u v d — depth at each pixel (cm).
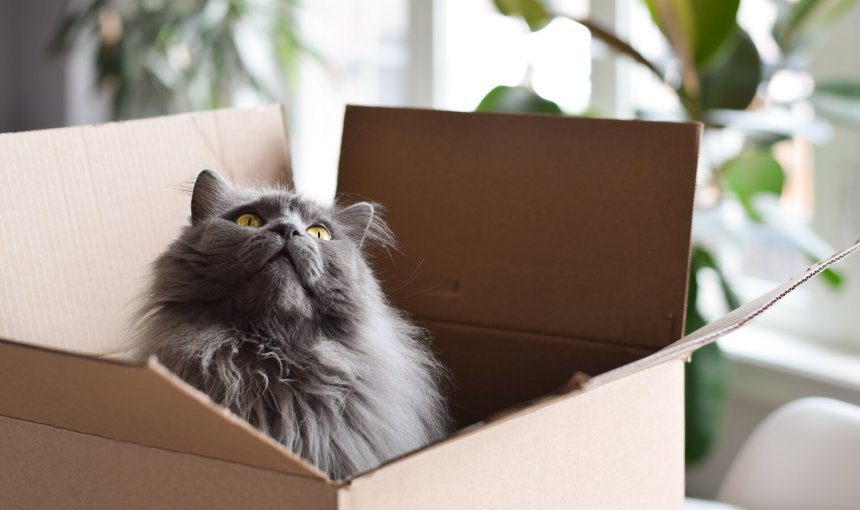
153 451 71
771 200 218
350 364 108
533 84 260
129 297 122
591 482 85
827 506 150
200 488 69
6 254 108
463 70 295
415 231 135
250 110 140
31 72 415
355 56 338
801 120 186
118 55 330
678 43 181
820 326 228
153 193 126
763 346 228
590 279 124
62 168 116
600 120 124
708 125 190
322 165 362
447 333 134
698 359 185
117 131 123
